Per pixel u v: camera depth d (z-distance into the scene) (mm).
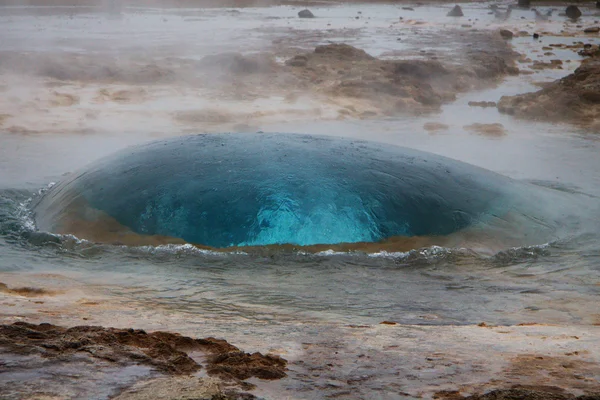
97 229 9055
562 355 4785
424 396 3926
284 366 4367
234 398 3666
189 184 9250
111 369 3832
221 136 10586
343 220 8844
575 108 20484
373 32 44531
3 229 9352
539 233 9305
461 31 45844
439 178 9711
